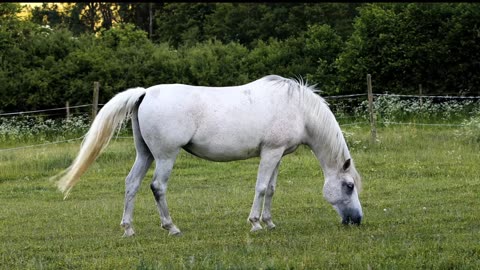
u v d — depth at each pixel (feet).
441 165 46.47
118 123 28.07
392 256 22.74
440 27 90.63
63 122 74.49
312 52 109.09
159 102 27.68
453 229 27.22
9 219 34.50
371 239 25.58
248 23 136.67
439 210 31.96
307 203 36.35
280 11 133.90
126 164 53.31
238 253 23.90
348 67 93.30
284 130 28.76
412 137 58.23
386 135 59.21
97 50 100.22
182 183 45.88
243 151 28.58
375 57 91.71
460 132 58.80
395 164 47.85
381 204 34.60
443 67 91.40
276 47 112.68
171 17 151.64
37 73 92.58
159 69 99.25
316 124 29.48
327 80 98.02
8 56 97.04
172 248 25.48
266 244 25.46
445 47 88.84
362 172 45.96
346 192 29.37
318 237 26.40
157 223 32.27
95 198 41.70
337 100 90.17
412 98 84.99
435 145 55.11
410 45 90.48
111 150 57.00
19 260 24.47
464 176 42.47
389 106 71.92
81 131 71.87
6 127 72.69
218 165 52.37
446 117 71.97
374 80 92.32
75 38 105.50
